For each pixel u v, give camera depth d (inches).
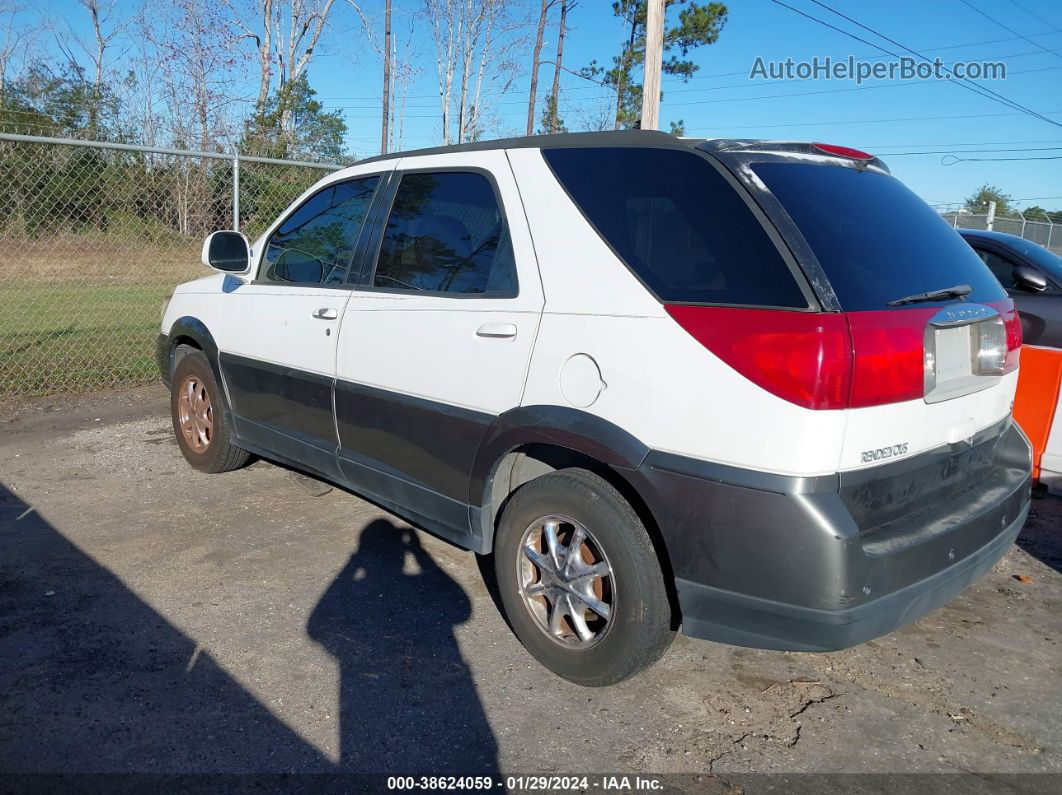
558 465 124.6
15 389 301.0
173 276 361.1
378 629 136.6
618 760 105.7
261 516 183.8
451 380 131.0
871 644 136.9
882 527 102.7
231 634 133.2
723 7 1422.2
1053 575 164.1
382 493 151.2
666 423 103.4
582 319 113.2
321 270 165.9
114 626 134.5
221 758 103.4
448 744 107.9
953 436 112.1
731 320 98.8
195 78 997.2
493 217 130.8
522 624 126.3
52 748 104.1
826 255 99.7
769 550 95.7
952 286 114.0
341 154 397.4
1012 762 107.2
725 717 115.6
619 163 118.0
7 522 177.0
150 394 301.0
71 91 693.9
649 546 109.2
